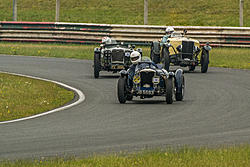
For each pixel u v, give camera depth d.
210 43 96.88
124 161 22.61
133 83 42.53
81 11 142.25
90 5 147.62
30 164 22.42
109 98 44.84
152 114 36.75
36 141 27.92
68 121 34.09
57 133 30.12
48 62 75.50
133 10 141.50
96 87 51.78
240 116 36.03
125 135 29.58
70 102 42.78
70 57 82.88
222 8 140.88
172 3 146.62
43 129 31.39
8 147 26.52
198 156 23.47
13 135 29.58
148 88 42.25
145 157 23.31
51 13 140.25
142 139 28.42
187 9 141.25
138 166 21.83
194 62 64.69
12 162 23.05
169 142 27.61
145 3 105.31
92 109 39.03
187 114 36.81
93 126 32.34
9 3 149.50
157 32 97.62
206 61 64.56
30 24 101.62
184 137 29.00
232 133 30.16
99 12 140.62
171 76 41.56
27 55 84.44
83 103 42.00
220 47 96.31
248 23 128.12
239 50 93.31
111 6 145.88
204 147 25.81
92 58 82.00
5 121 34.34
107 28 99.19
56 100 43.69
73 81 56.19
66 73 63.41
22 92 47.19
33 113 37.47
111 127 32.00
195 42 65.25
